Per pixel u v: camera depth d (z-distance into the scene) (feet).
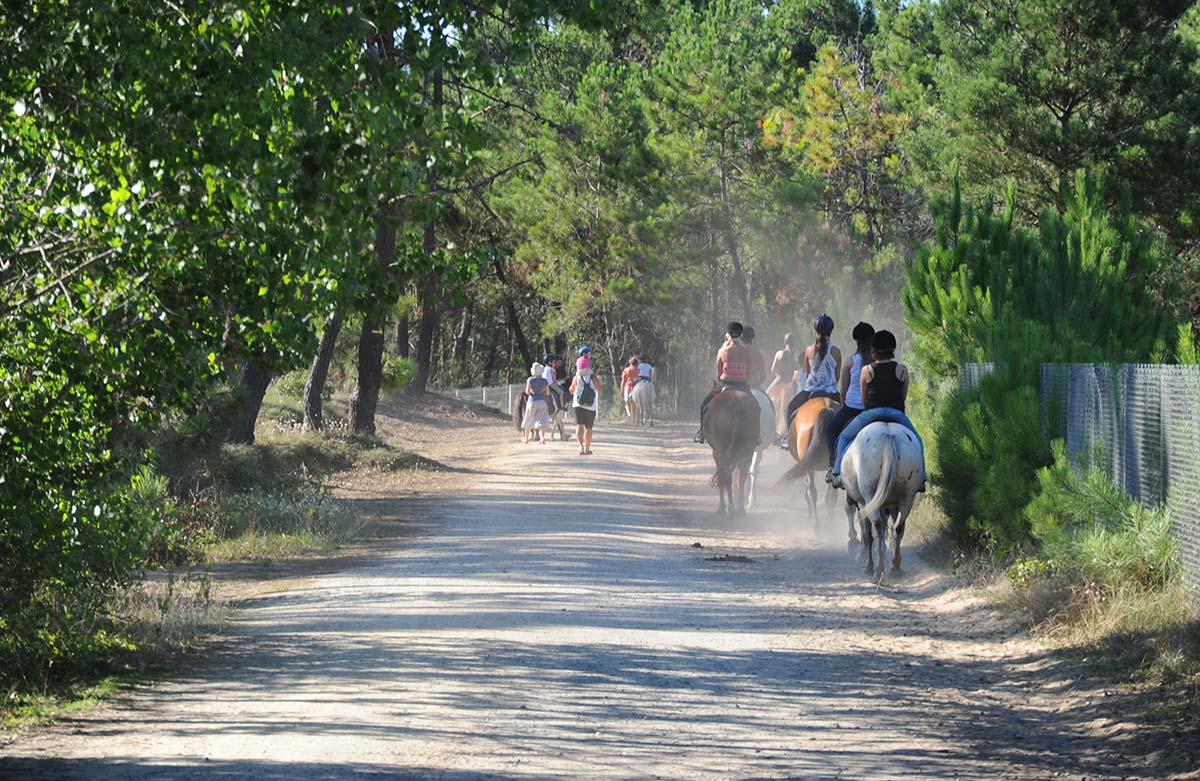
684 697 34.99
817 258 154.71
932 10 118.32
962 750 30.45
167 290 32.01
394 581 55.16
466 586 53.01
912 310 67.87
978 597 49.11
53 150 30.48
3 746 29.99
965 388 59.31
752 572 57.93
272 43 29.17
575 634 43.06
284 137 30.40
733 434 76.54
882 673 38.99
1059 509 47.42
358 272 32.42
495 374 333.83
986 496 53.36
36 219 31.48
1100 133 106.32
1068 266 62.39
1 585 39.42
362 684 35.99
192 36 28.91
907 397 68.44
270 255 30.86
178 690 36.55
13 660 38.45
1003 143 108.99
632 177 165.89
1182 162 104.32
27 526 37.65
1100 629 41.34
